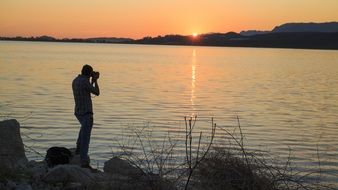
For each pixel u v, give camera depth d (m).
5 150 9.51
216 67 134.38
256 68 132.12
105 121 31.53
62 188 7.87
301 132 30.28
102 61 149.75
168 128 28.73
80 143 10.95
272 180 7.42
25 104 39.97
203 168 7.31
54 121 30.36
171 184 7.18
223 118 36.19
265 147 23.42
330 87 73.25
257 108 43.97
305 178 10.34
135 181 7.34
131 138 22.42
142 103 44.38
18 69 92.56
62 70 94.31
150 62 156.25
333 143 26.48
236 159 7.43
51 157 10.43
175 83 73.75
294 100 52.84
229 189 7.19
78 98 10.74
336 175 15.70
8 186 7.59
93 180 8.01
